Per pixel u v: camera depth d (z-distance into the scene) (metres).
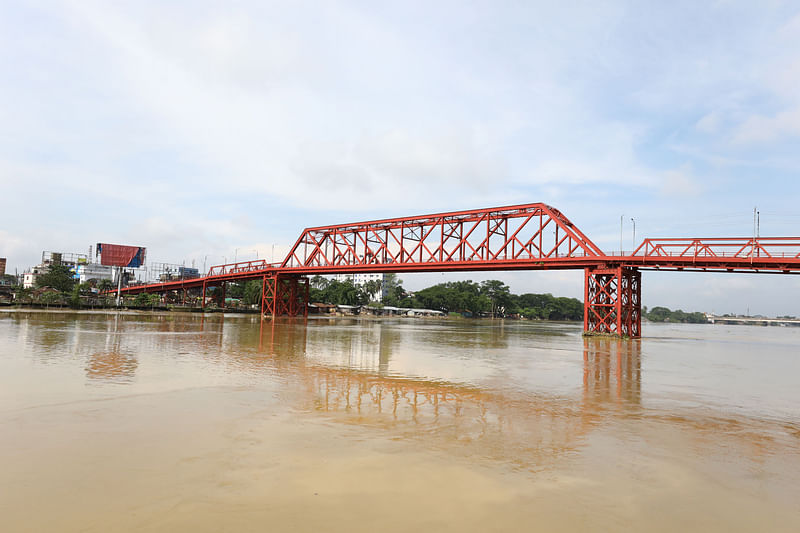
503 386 21.58
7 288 121.31
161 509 7.85
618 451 12.03
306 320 101.12
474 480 9.68
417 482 9.46
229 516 7.68
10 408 14.28
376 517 7.85
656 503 8.88
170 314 98.62
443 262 81.81
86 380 19.22
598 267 64.00
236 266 124.56
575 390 21.12
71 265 183.50
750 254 54.50
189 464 10.01
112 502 8.06
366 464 10.40
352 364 28.11
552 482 9.75
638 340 61.75
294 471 9.83
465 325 111.56
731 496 9.34
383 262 94.62
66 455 10.31
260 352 32.69
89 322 58.72
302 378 22.02
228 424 13.28
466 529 7.52
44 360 24.25
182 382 19.64
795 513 8.61
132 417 13.70
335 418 14.46
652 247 60.31
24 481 8.84
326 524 7.52
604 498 9.01
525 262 72.06
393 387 20.47
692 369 30.47
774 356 42.25
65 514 7.57
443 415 15.37
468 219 84.31
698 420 15.88
